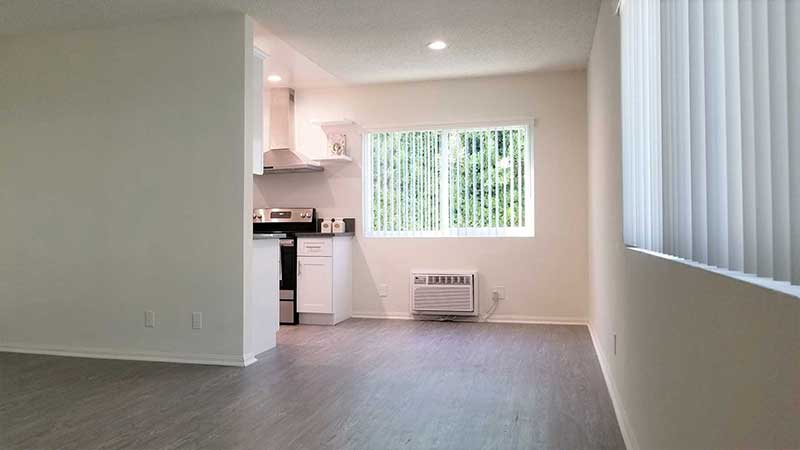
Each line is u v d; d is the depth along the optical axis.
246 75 4.07
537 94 5.79
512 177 5.86
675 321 1.56
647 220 2.14
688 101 1.46
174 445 2.50
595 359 4.11
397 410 2.97
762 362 0.87
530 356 4.21
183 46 4.18
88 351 4.35
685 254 1.48
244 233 4.04
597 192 4.36
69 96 4.44
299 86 6.24
